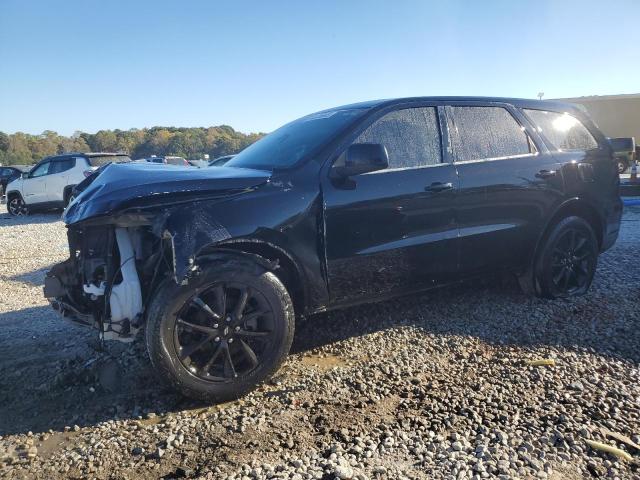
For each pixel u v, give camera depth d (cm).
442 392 318
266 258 337
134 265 320
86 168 1480
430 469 245
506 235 433
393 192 372
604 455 253
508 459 251
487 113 442
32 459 262
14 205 1602
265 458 257
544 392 315
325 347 391
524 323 425
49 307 518
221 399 313
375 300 384
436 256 397
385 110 392
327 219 349
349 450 260
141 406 312
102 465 256
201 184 316
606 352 368
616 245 720
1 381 349
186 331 307
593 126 514
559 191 460
